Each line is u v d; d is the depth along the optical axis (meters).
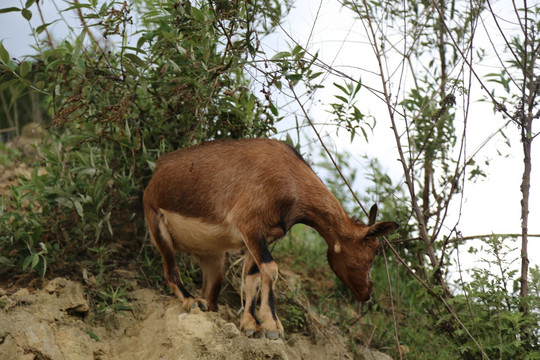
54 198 5.71
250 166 5.18
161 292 5.81
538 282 5.48
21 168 7.60
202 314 5.05
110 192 5.97
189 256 6.26
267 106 5.45
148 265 5.93
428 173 6.88
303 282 7.26
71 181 5.84
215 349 4.79
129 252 6.18
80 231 5.83
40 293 5.22
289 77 5.26
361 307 7.12
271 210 5.10
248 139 5.42
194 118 5.91
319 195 5.34
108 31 5.31
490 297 5.48
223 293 6.23
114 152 6.02
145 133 6.08
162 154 6.00
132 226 6.36
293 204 5.23
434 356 6.39
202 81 5.35
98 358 4.97
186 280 6.04
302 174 5.32
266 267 5.00
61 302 5.18
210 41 5.52
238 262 6.39
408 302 7.32
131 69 5.30
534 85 5.86
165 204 5.33
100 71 5.55
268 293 5.03
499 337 5.35
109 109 5.41
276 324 5.00
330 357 5.88
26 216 5.89
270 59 5.27
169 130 6.07
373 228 5.33
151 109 6.10
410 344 6.68
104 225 6.11
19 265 5.70
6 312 4.93
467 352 5.57
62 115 5.32
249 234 5.04
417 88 6.94
